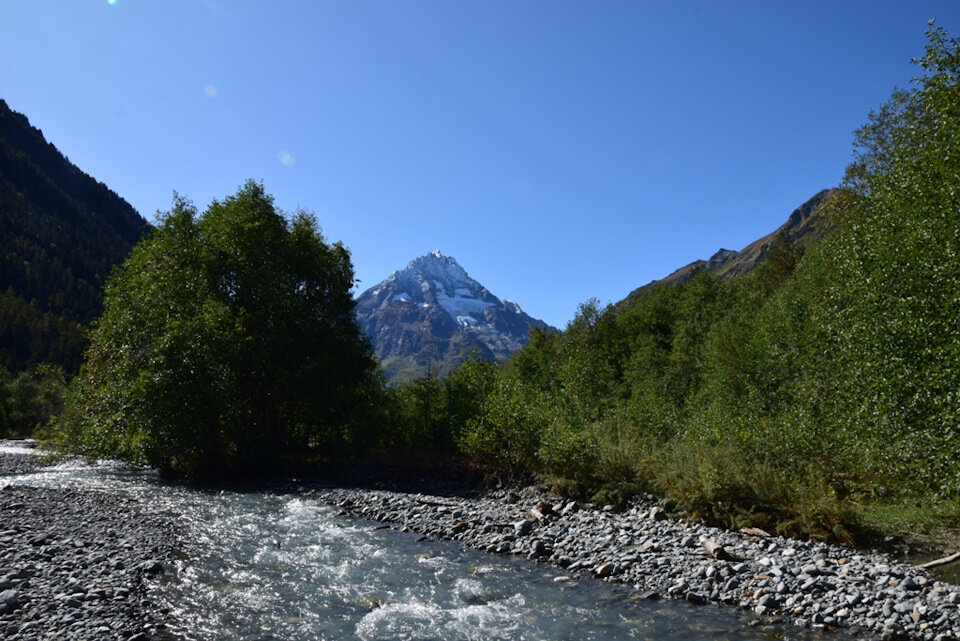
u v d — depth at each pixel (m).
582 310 65.06
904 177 18.61
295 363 36.38
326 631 10.27
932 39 16.08
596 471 21.94
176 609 10.90
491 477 26.06
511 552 16.09
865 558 14.36
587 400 41.47
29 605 10.32
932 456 14.42
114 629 9.54
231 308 33.38
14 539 14.98
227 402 30.83
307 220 39.97
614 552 15.20
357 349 39.56
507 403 27.14
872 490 19.12
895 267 16.86
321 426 39.78
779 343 32.97
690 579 12.98
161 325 30.97
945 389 14.17
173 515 20.16
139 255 34.50
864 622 10.51
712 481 18.02
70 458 38.88
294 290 37.72
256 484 29.80
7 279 197.50
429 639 10.03
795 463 20.23
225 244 34.72
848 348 19.22
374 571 14.12
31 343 159.50
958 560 13.89
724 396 33.81
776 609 11.33
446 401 38.06
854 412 18.34
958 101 15.41
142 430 28.59
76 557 13.53
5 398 94.44
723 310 57.41
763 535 16.17
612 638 10.09
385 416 39.72
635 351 58.66
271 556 15.23
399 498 23.73
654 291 78.56
